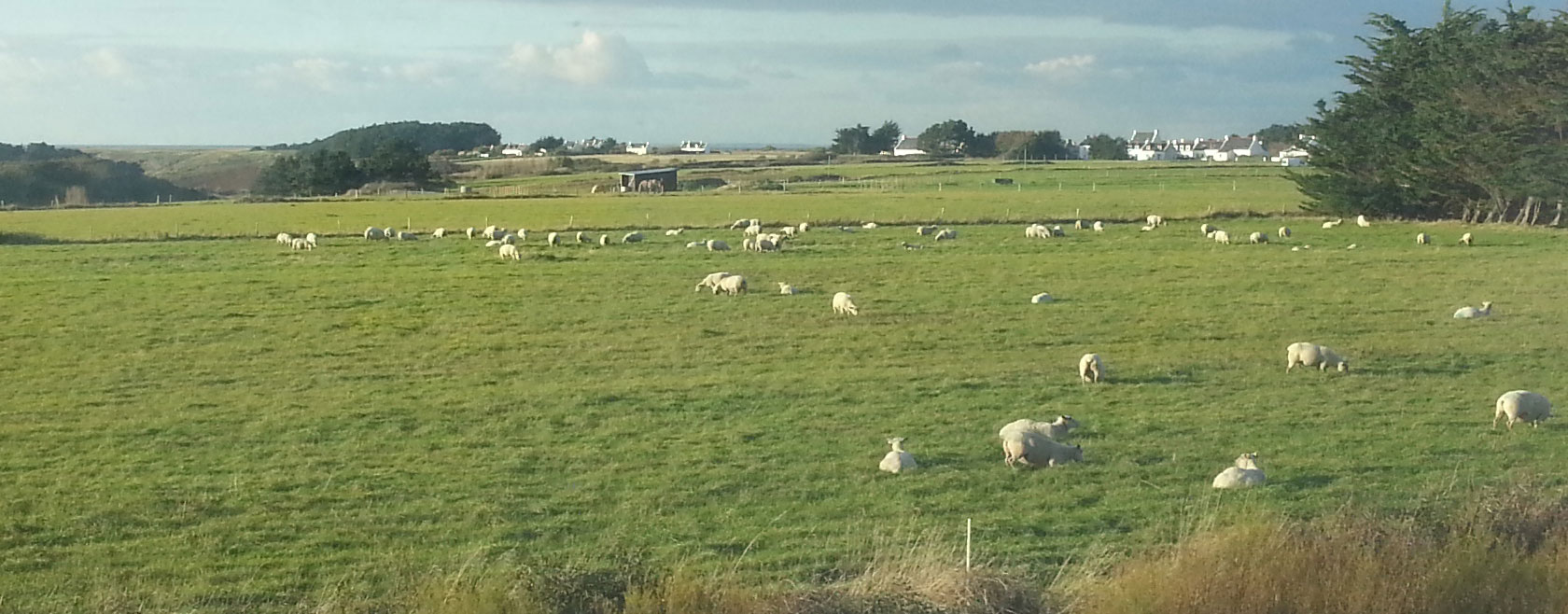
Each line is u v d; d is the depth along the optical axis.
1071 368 31.53
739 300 44.31
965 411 26.61
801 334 37.16
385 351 35.12
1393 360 32.12
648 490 20.44
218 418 26.64
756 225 74.38
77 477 21.77
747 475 21.31
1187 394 28.11
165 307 43.16
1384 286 47.56
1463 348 33.94
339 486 20.95
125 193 161.62
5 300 44.84
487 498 20.06
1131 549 16.11
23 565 16.89
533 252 61.19
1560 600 12.78
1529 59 78.00
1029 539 17.00
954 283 48.97
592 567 14.48
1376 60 93.81
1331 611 12.53
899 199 108.94
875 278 50.53
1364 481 20.17
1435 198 85.62
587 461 22.62
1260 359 32.47
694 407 27.31
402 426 25.77
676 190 140.25
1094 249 62.16
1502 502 15.15
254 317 41.09
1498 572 13.09
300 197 136.00
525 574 13.90
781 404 27.55
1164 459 22.02
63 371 32.19
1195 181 148.75
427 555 17.00
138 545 17.77
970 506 19.05
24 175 154.75
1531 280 49.09
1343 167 89.06
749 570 15.81
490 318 40.66
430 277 51.28
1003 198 109.62
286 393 29.45
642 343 35.91
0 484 21.23
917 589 13.38
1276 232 74.00
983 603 13.09
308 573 16.36
